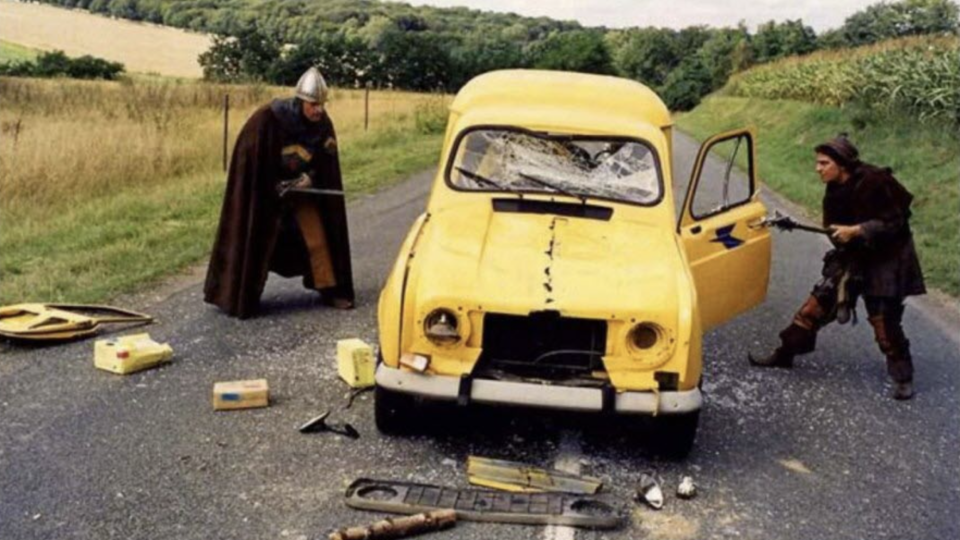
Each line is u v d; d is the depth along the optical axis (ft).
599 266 18.33
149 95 96.99
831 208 22.63
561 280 17.79
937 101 76.74
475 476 17.20
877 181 21.89
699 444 19.63
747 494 17.46
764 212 22.57
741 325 28.86
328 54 232.12
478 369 17.54
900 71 87.35
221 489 16.48
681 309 17.52
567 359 17.62
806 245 42.73
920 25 220.23
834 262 23.56
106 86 109.50
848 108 95.86
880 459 19.39
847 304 22.97
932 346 27.55
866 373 24.90
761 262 22.58
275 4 336.90
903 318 30.42
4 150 49.08
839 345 27.35
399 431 19.07
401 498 16.21
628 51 356.38
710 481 17.90
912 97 82.28
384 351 17.79
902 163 64.69
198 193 46.03
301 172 26.45
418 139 84.02
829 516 16.75
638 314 17.33
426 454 18.38
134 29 279.69
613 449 19.12
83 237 35.50
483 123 21.49
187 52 249.75
